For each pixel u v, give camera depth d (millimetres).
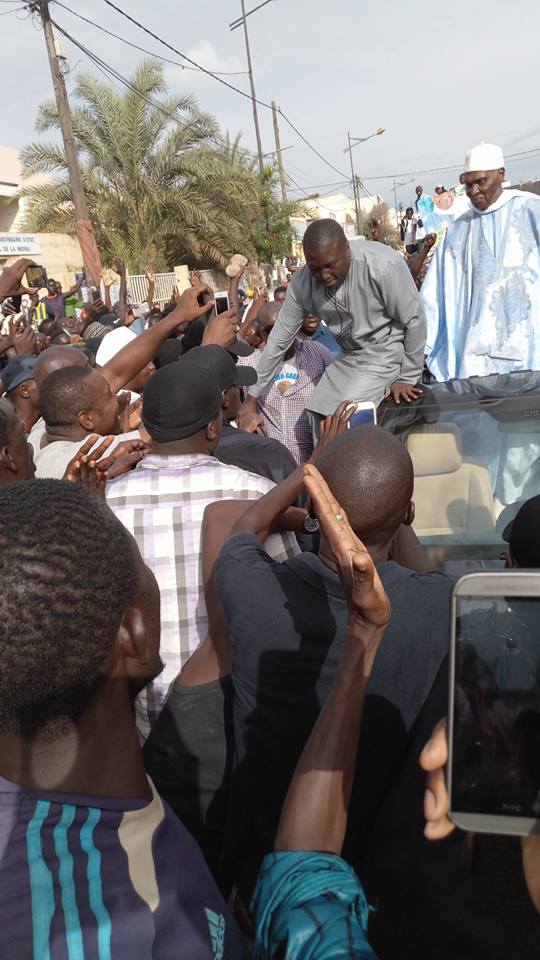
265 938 1134
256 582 1671
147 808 1099
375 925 1354
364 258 4430
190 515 2367
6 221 27609
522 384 3271
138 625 1123
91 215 25766
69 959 915
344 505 1701
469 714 916
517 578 919
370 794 1529
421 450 3129
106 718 1095
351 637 1221
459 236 5238
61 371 3047
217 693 1892
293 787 1225
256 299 6316
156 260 26609
